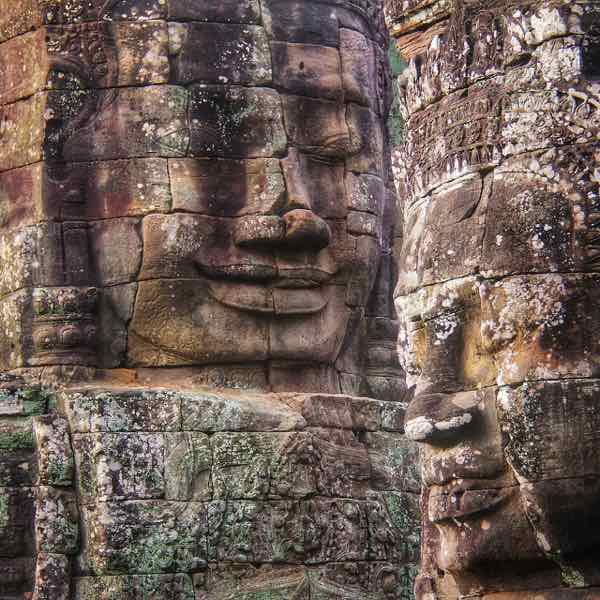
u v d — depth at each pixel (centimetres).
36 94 1332
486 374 871
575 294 846
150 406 1265
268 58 1348
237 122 1333
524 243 859
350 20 1393
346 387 1402
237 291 1323
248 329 1327
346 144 1370
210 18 1341
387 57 1439
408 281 920
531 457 841
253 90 1340
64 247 1315
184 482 1262
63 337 1298
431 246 898
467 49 909
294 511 1291
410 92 950
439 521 882
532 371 846
